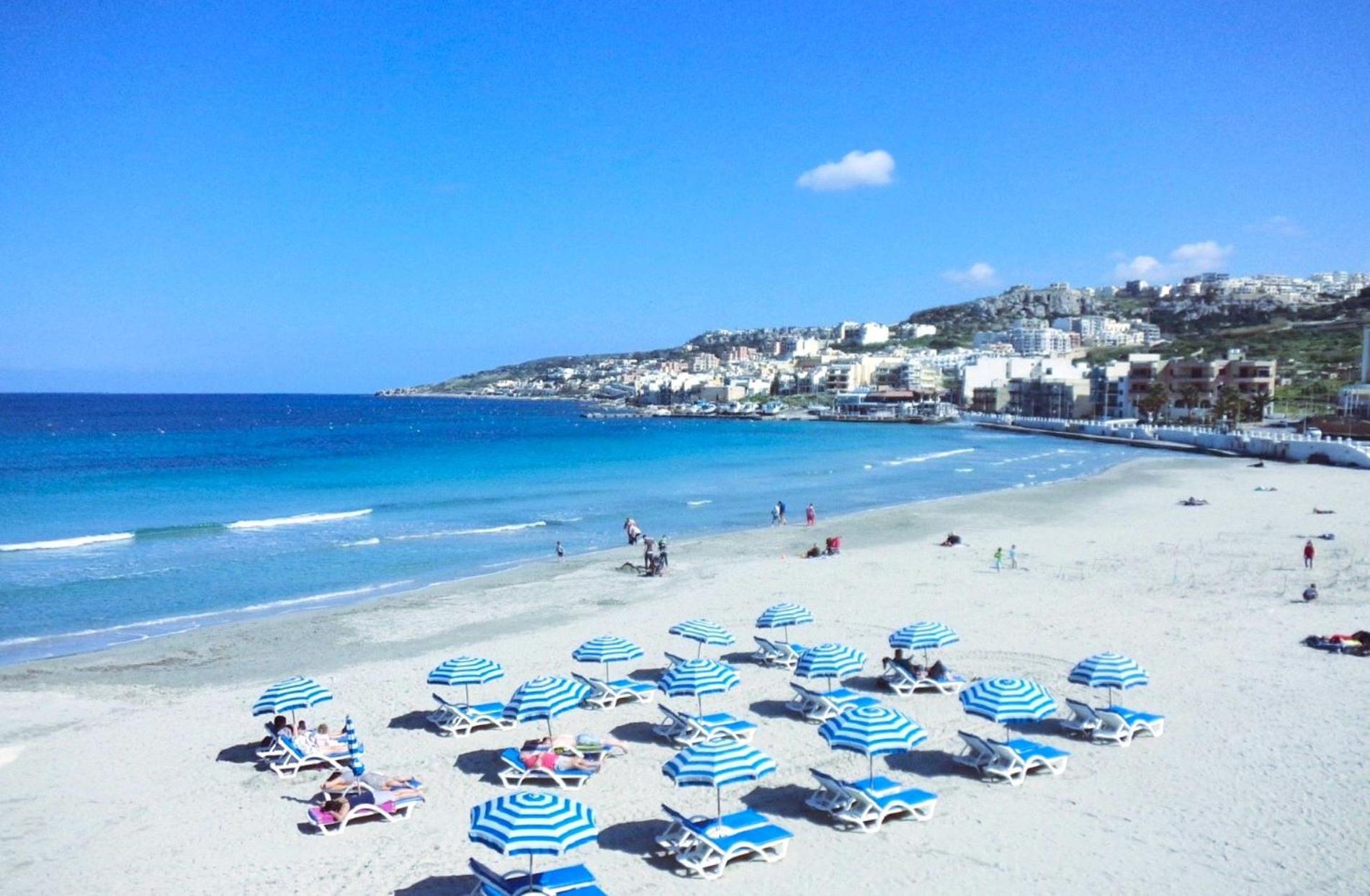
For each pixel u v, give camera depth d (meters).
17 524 55.22
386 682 24.78
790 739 20.30
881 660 26.02
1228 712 20.95
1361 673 23.41
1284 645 26.06
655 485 79.50
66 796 17.84
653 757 19.48
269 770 19.05
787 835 15.03
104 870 15.00
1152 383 161.00
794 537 49.75
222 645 29.14
